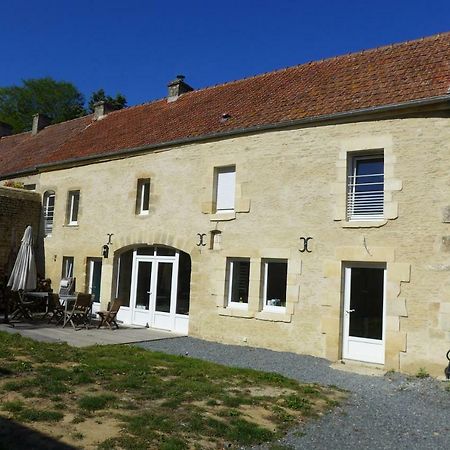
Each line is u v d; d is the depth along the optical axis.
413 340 9.02
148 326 13.78
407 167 9.50
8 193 16.67
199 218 12.53
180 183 13.12
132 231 14.12
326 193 10.44
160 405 5.95
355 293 9.98
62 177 16.75
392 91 10.27
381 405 6.80
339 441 5.26
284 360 9.73
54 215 16.80
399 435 5.58
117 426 5.10
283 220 10.98
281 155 11.23
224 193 12.36
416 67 10.84
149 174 13.93
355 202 10.27
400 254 9.34
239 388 7.13
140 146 14.09
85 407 5.62
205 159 12.63
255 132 11.72
